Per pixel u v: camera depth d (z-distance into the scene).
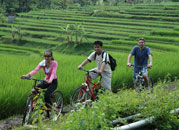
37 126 4.30
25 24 76.06
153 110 4.93
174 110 5.15
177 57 16.84
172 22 66.31
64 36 61.72
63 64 12.19
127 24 68.88
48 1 111.69
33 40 60.31
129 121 5.10
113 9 85.50
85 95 6.31
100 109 4.56
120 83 9.88
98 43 6.47
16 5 103.44
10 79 8.02
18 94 6.75
